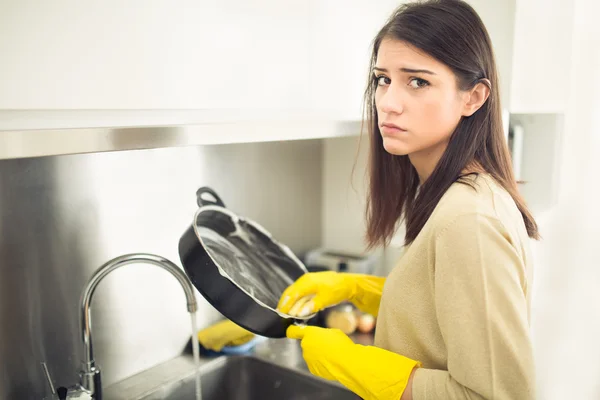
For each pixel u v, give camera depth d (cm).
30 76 64
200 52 84
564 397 161
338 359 84
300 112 105
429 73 77
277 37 98
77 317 108
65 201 103
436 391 73
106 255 112
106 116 73
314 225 167
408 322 81
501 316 68
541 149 144
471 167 82
